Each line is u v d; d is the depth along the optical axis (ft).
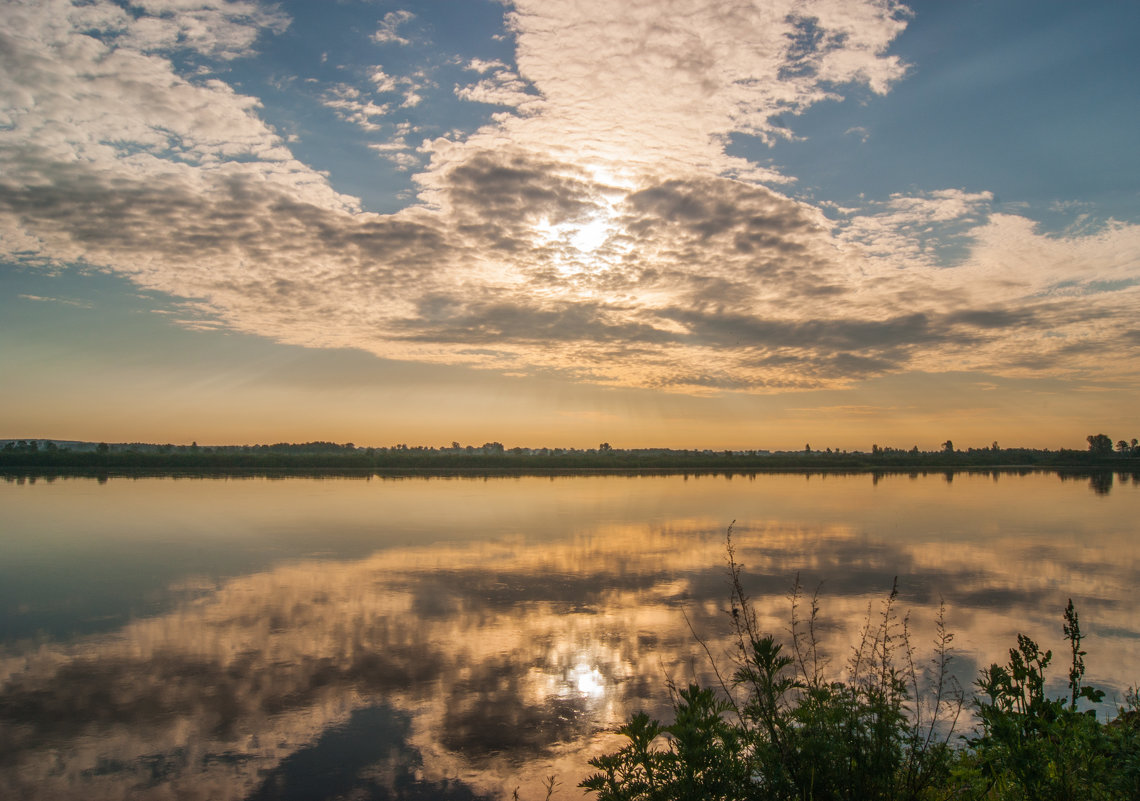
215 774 25.98
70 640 41.75
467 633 43.21
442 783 25.40
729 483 205.26
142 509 116.06
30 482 184.44
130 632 43.39
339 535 85.66
